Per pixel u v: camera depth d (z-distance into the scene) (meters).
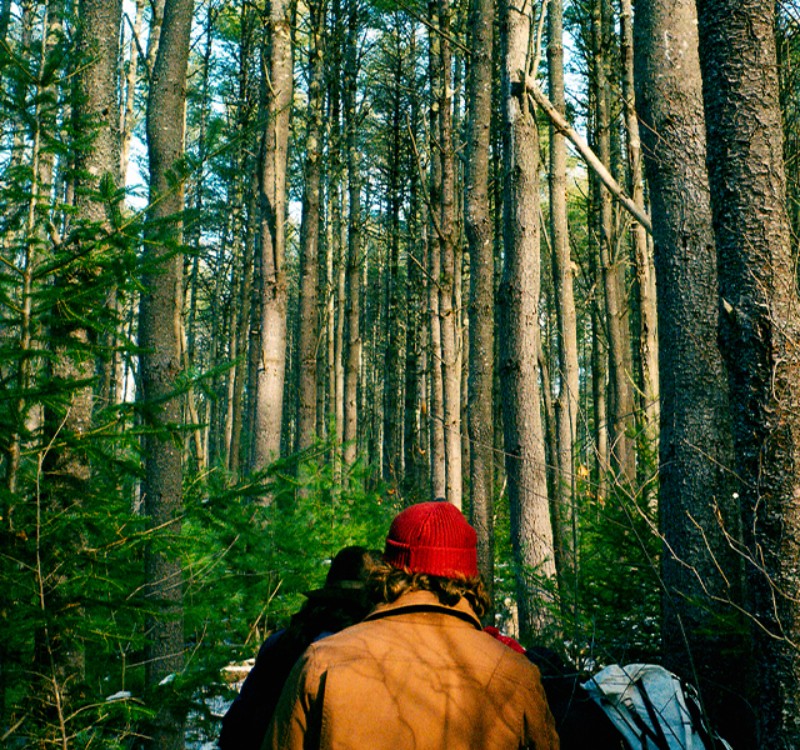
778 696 2.62
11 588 3.19
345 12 16.81
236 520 4.14
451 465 12.66
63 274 3.51
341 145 18.30
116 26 4.45
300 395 13.25
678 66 4.51
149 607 3.47
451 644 1.74
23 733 3.20
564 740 2.94
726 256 2.88
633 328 18.88
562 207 12.87
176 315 5.18
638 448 6.59
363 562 2.82
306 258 13.62
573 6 15.94
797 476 2.68
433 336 14.90
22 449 3.40
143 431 3.53
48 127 3.57
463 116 19.09
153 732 3.64
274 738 1.68
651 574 5.14
